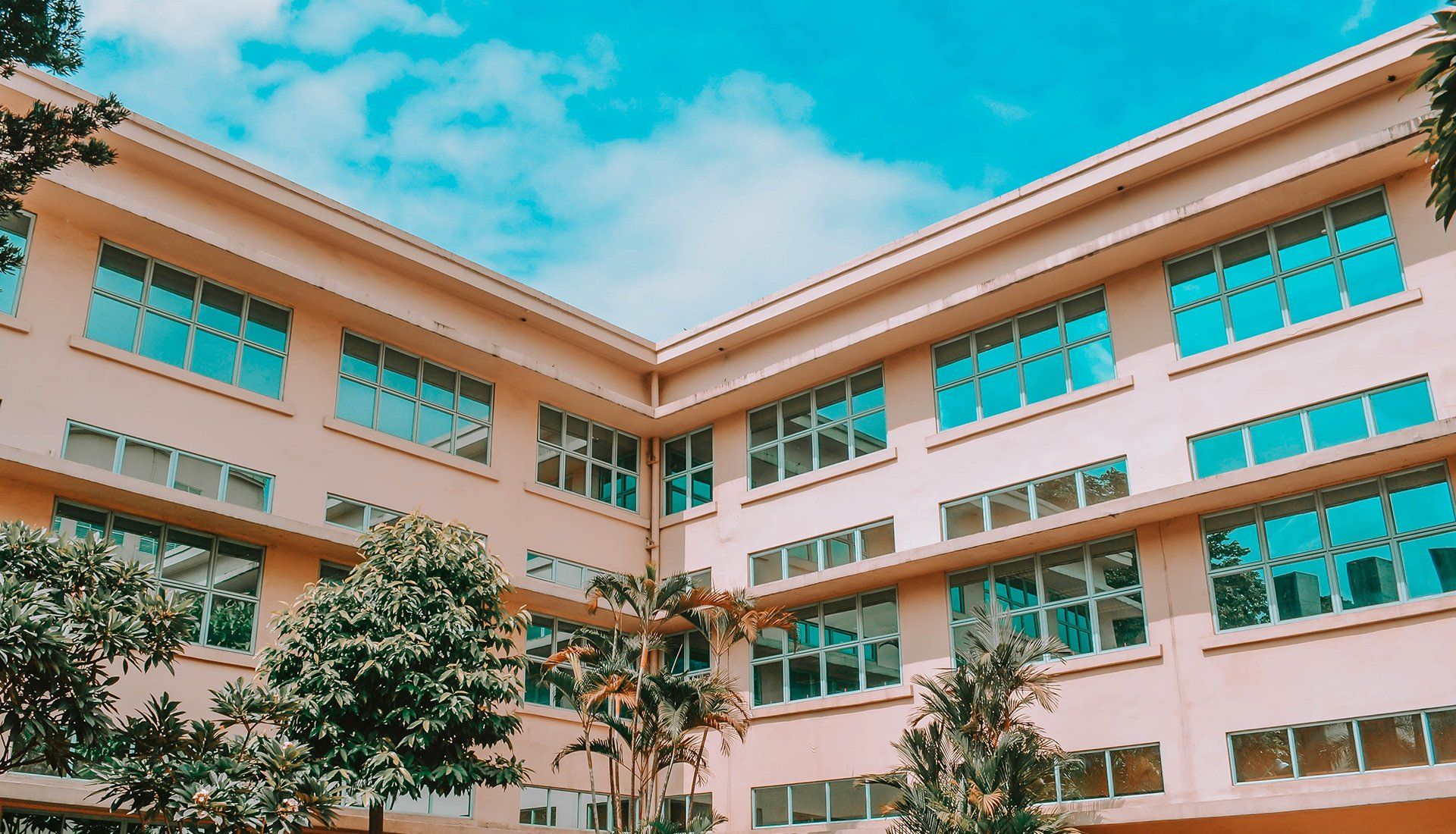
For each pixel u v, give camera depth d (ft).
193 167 65.00
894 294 76.48
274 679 51.65
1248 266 63.21
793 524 77.41
